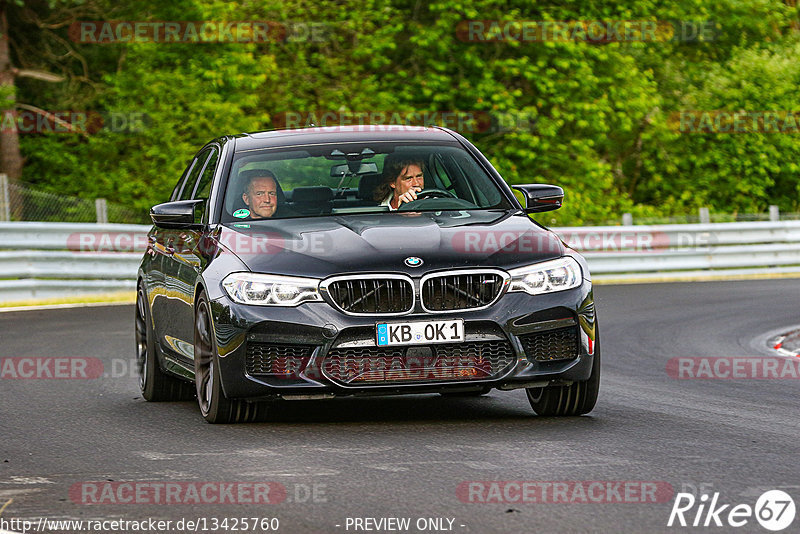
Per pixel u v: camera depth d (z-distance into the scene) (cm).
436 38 9312
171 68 9038
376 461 1822
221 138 2672
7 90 8250
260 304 2094
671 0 10719
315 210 2372
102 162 8881
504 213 2348
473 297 2092
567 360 2142
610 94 9981
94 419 2353
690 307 5112
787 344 3750
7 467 1858
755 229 7681
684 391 2675
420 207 2384
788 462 1783
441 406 2433
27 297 5456
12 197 6147
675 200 11075
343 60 9731
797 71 11119
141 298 2792
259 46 9644
